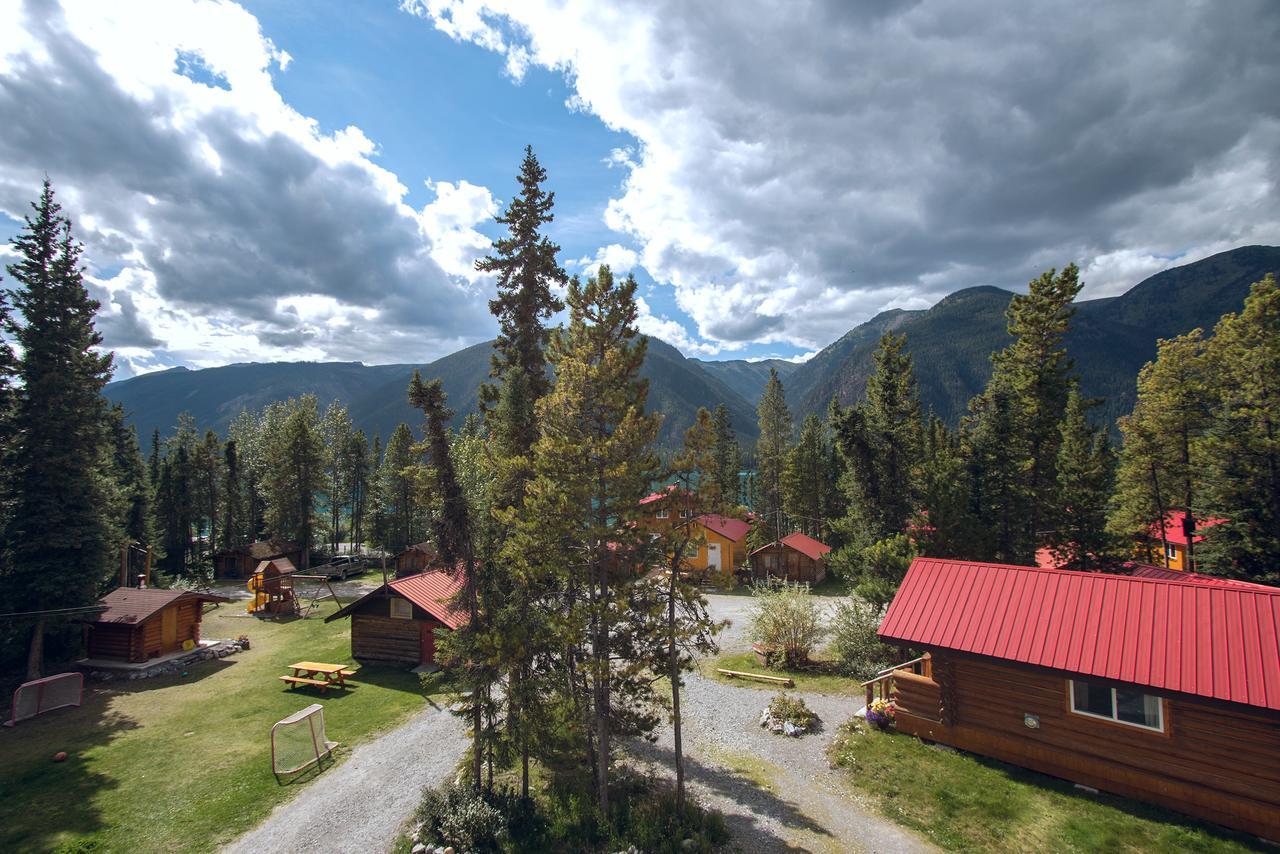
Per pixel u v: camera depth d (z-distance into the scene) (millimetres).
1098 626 15016
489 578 15914
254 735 20172
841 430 39750
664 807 15117
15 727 20844
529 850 13992
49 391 26375
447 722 21250
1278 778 12375
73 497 26656
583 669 14477
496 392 26188
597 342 18734
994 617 16531
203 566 57906
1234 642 13312
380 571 61750
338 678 24969
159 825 14914
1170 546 40344
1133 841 12555
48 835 14430
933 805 14648
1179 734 13523
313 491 61750
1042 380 33406
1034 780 15094
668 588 16016
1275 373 29453
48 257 26938
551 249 26328
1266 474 29453
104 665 26562
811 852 13336
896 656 23688
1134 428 40562
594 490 15344
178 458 63906
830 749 18172
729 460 79375
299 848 14008
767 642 27500
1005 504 31922
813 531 64375
